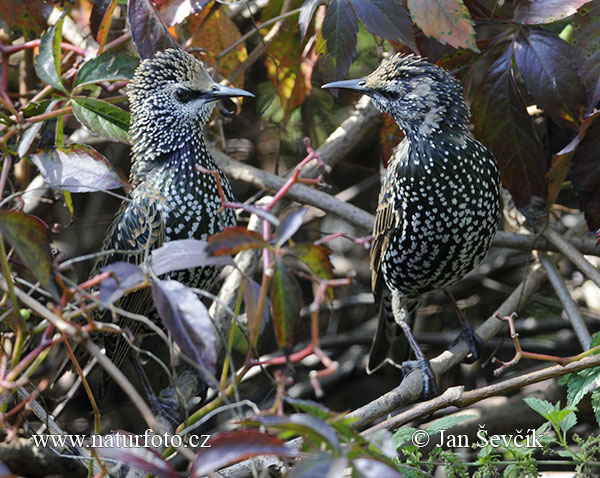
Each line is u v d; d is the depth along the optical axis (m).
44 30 10.44
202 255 5.78
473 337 10.49
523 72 9.46
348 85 9.45
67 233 13.03
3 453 9.20
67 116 11.94
